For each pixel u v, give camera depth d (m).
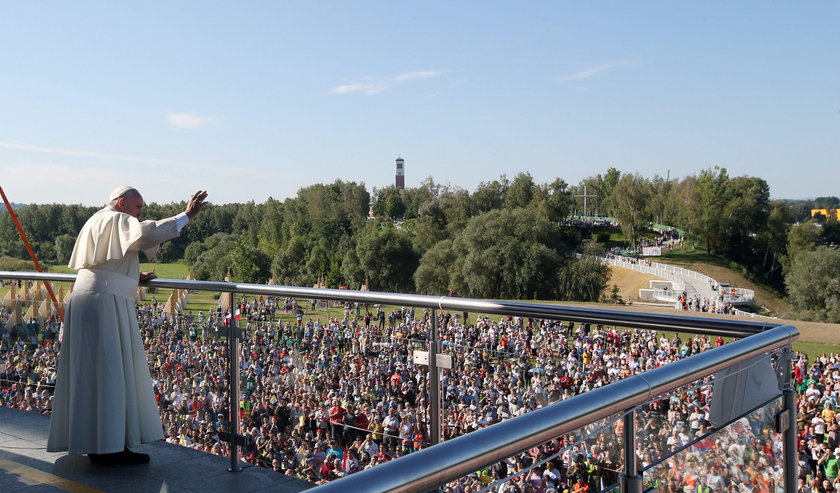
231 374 4.17
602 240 133.38
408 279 96.31
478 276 80.12
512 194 120.56
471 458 1.17
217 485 3.73
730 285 94.50
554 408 1.41
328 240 119.75
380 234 95.81
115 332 3.83
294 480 3.83
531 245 79.00
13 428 4.80
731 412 2.41
